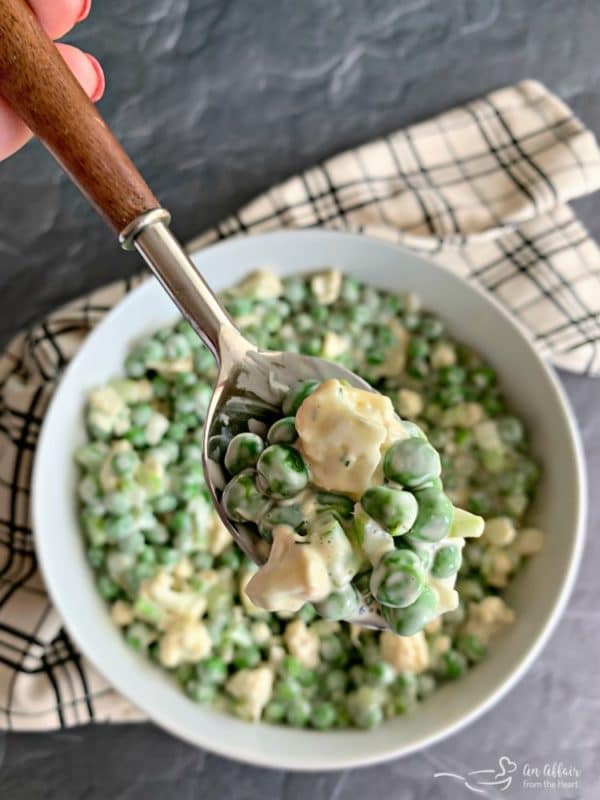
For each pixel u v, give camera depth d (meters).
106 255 0.24
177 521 0.21
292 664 0.20
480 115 0.25
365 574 0.14
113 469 0.20
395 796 0.21
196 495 0.21
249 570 0.21
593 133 0.26
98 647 0.19
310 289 0.23
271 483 0.13
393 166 0.24
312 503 0.13
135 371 0.21
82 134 0.13
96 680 0.21
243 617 0.21
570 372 0.24
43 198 0.24
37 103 0.13
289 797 0.21
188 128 0.25
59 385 0.20
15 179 0.24
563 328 0.23
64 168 0.14
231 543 0.21
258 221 0.23
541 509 0.21
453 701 0.19
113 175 0.14
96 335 0.20
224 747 0.18
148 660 0.20
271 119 0.25
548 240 0.24
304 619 0.20
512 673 0.19
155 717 0.18
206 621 0.20
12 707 0.21
